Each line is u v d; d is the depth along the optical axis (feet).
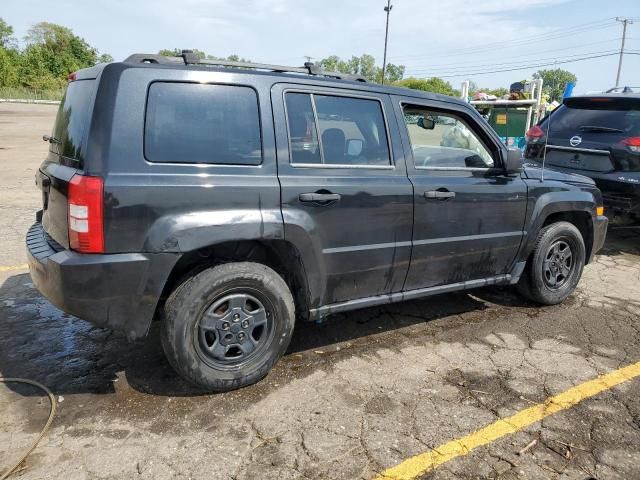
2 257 18.44
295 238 10.39
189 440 8.98
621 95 21.25
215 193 9.58
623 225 27.76
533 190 14.24
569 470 8.50
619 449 9.07
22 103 161.27
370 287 11.95
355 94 11.51
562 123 23.02
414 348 12.69
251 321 10.43
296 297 11.51
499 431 9.47
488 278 14.07
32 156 48.03
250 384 10.69
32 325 13.30
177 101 9.58
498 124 48.01
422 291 12.85
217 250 10.57
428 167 12.44
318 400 10.32
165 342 9.77
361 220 11.25
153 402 10.07
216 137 9.84
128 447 8.75
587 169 21.63
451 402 10.37
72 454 8.54
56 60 227.61
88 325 13.38
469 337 13.39
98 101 9.01
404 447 8.95
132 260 9.04
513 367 11.88
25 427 9.18
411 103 12.35
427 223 12.25
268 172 10.22
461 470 8.42
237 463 8.44
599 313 15.30
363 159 11.53
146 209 9.06
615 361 12.31
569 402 10.48
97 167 8.83
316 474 8.24
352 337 13.20
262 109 10.31
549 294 15.34
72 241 8.94
